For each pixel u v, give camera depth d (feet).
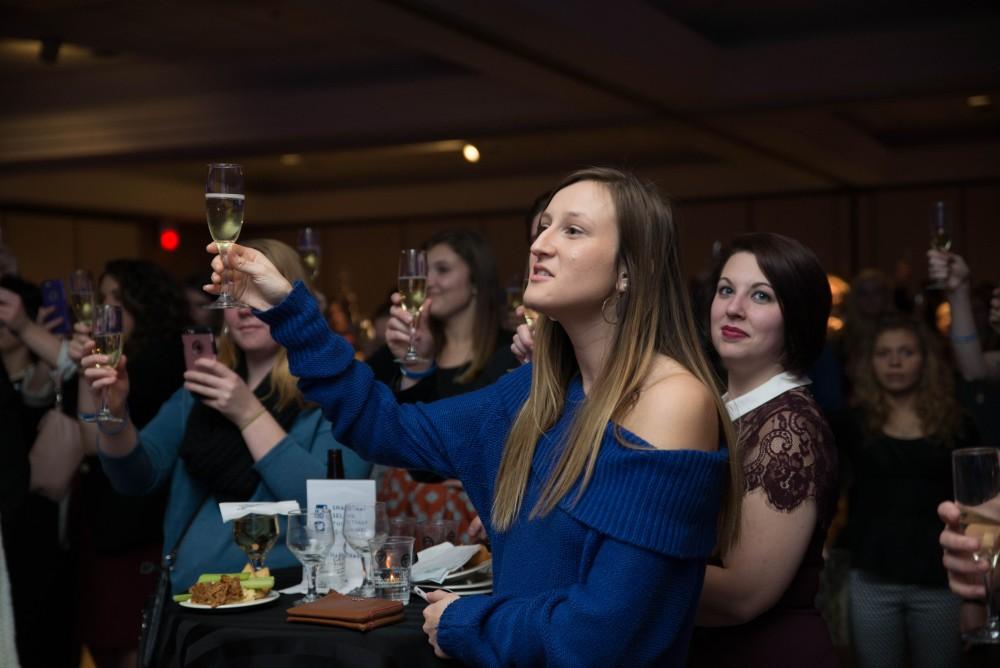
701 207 40.34
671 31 21.08
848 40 22.22
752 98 23.53
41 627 10.74
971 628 5.56
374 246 44.60
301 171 41.52
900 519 10.67
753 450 6.23
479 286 10.68
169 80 27.76
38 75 28.25
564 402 5.25
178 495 8.66
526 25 17.88
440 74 25.85
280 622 6.31
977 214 36.60
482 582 7.06
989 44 20.94
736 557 6.02
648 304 4.95
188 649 6.33
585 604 4.59
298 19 22.11
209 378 8.05
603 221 4.94
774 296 6.61
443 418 5.71
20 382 11.81
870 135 35.14
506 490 5.17
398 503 9.36
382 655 5.76
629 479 4.63
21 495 8.33
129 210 38.50
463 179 42.11
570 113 24.90
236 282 5.57
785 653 6.08
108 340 8.14
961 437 10.69
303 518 6.89
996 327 10.76
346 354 5.62
